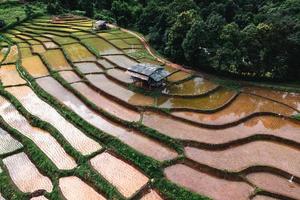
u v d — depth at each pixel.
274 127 28.62
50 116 30.02
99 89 33.97
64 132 27.77
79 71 37.75
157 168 23.27
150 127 27.86
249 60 37.56
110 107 31.31
